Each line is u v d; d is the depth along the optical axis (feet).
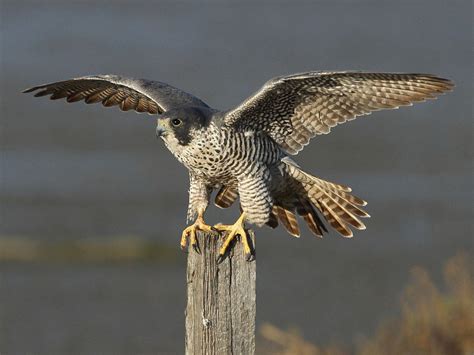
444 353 37.81
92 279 54.95
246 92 113.60
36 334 46.73
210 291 21.57
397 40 160.97
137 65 134.72
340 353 39.40
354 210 27.81
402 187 71.00
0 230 62.23
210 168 26.61
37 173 74.08
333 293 51.72
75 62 136.46
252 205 26.73
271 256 57.62
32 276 55.11
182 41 159.22
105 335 46.52
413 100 25.34
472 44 154.71
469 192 69.62
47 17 187.11
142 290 53.26
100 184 71.46
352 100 25.96
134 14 199.93
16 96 103.45
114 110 93.76
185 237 25.99
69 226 63.21
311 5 232.53
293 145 27.07
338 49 151.53
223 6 226.79
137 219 64.44
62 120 90.27
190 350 21.68
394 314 47.67
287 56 143.84
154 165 76.54
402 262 56.24
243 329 21.58
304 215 28.60
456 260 51.13
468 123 89.76
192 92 112.98
